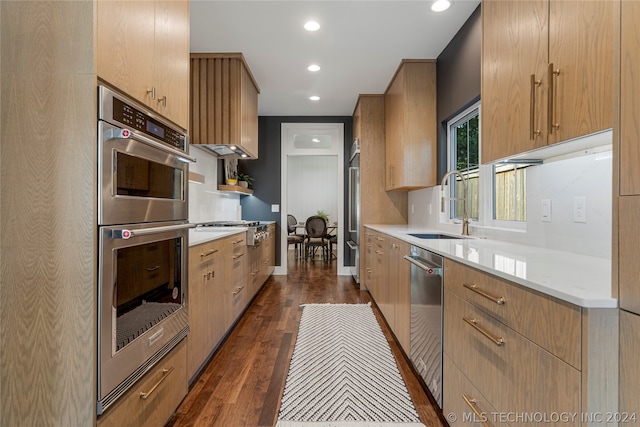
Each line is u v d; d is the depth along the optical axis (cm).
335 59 343
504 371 114
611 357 81
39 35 111
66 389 110
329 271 583
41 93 111
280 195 548
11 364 111
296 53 330
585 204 153
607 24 102
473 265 134
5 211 112
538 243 185
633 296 77
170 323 160
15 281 111
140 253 135
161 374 152
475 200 285
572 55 116
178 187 169
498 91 167
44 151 111
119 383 121
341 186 547
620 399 80
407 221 450
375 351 255
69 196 110
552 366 91
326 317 334
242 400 191
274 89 425
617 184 82
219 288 248
